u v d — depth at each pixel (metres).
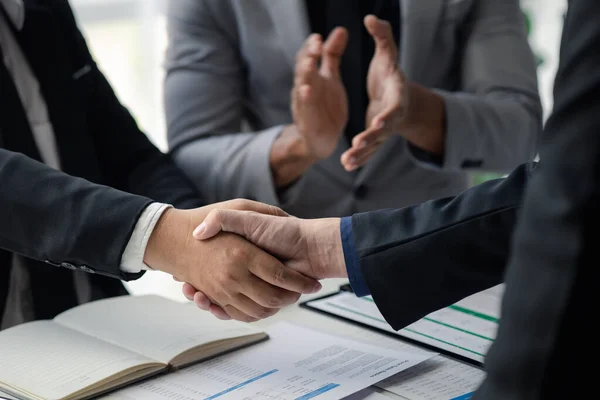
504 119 1.40
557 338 0.48
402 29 1.41
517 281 0.50
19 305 1.12
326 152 1.28
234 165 1.35
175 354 0.84
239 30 1.43
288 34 1.37
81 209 0.90
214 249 0.90
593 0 0.49
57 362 0.82
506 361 0.50
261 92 1.46
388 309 0.88
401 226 0.88
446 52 1.48
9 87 1.10
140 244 0.90
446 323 0.97
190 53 1.44
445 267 0.84
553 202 0.48
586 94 0.47
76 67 1.24
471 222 0.83
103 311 0.98
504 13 1.50
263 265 0.89
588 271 0.47
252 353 0.89
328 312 1.02
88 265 0.91
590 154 0.47
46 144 1.17
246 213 0.92
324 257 0.91
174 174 1.28
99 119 1.28
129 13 2.49
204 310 0.97
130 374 0.79
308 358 0.86
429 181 1.50
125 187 1.28
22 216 0.91
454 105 1.35
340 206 1.45
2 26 1.14
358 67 1.43
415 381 0.81
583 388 0.48
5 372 0.80
